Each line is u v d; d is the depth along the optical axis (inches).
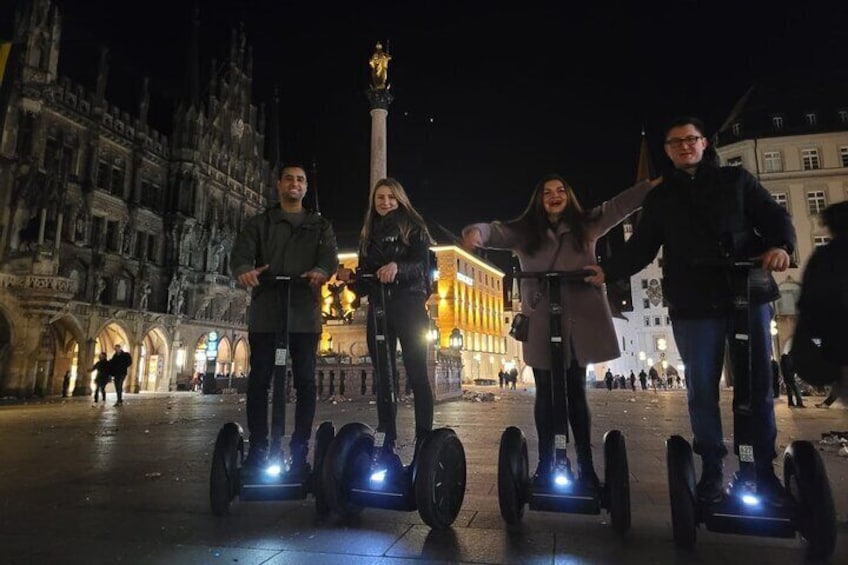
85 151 1517.0
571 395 149.9
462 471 153.5
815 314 146.3
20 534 136.5
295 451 164.4
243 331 2117.4
